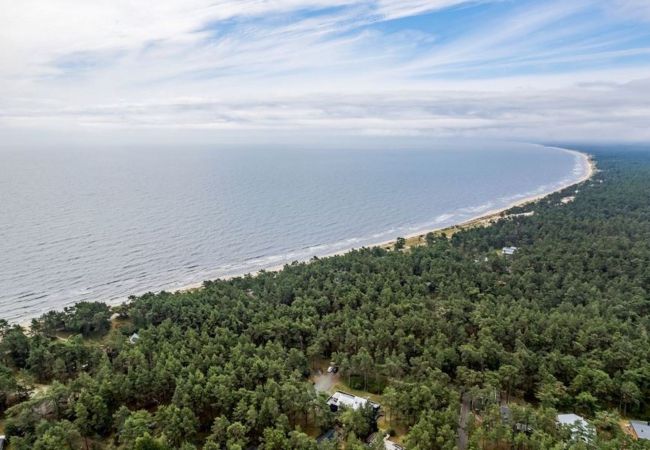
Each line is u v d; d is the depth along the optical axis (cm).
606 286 12212
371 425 7169
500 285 12369
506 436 6481
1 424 7231
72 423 6706
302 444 6247
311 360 9494
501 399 8162
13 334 9219
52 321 10375
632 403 7775
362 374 8644
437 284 12475
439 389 7400
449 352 8550
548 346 9088
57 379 8444
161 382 7619
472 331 9944
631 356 8381
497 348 8731
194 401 7181
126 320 11325
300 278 12812
